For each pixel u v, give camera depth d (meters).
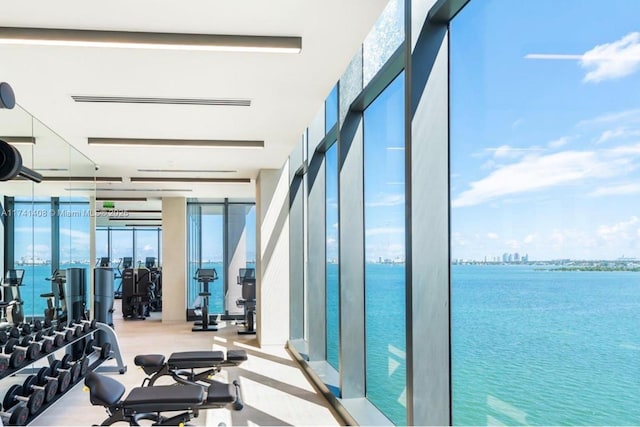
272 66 3.98
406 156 3.27
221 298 13.35
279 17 3.19
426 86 3.21
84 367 5.96
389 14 3.83
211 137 6.50
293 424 4.83
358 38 3.49
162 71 4.08
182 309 12.64
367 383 5.18
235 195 12.62
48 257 5.94
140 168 8.77
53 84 4.37
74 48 3.58
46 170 5.84
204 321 11.07
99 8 3.04
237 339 9.84
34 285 5.50
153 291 14.66
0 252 4.68
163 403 3.93
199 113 5.33
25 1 2.94
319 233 7.34
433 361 3.18
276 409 5.29
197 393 4.04
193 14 3.14
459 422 3.15
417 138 3.20
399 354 4.46
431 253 3.20
